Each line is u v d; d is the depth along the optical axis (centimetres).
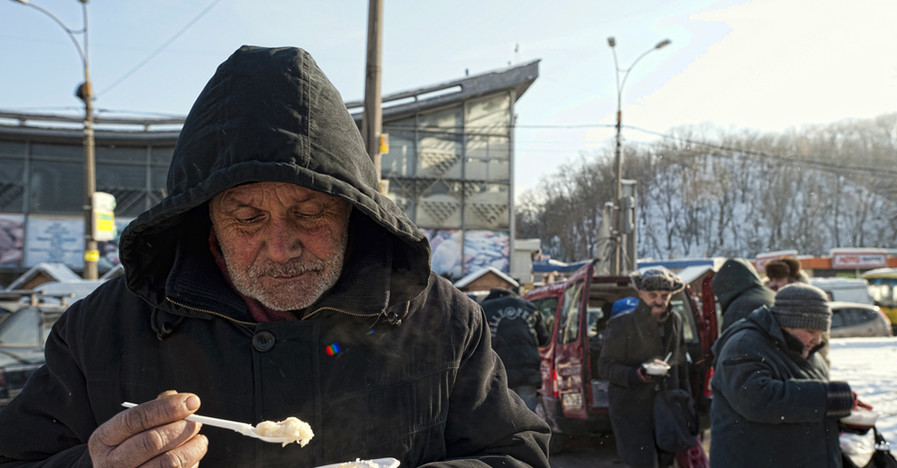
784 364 291
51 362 125
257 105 112
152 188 2627
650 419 428
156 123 2578
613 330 448
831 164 3650
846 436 301
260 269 119
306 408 117
